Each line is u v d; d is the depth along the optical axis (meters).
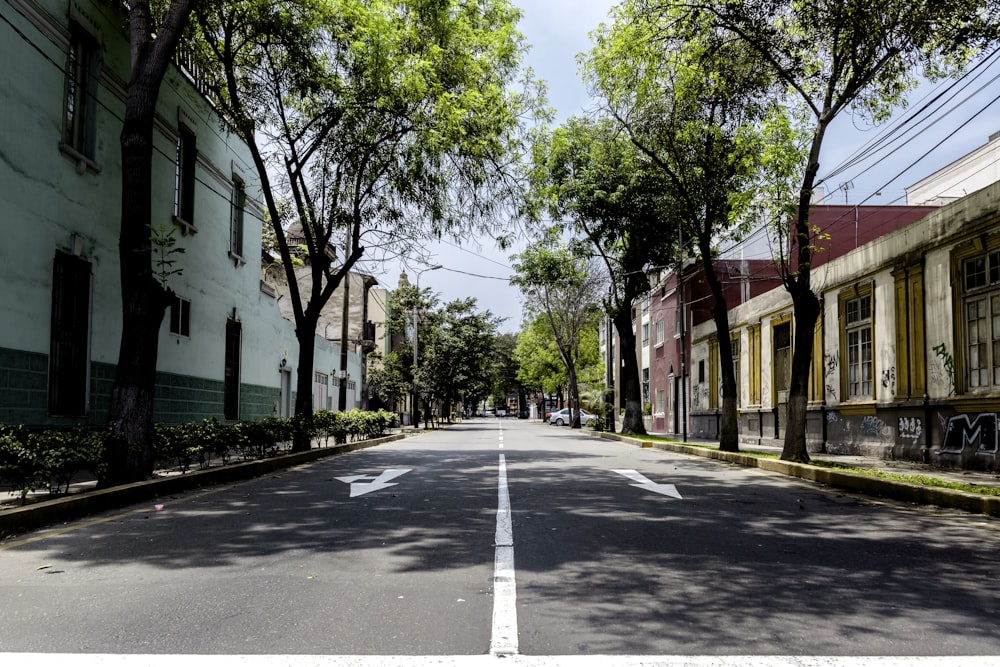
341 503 9.21
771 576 5.38
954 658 3.70
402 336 61.19
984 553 6.34
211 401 17.70
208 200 17.48
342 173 17.42
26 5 10.35
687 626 4.19
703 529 7.38
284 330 24.89
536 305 48.44
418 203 18.03
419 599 4.74
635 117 17.78
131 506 9.04
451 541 6.66
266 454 15.63
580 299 45.47
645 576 5.36
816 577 5.36
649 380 41.31
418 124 16.53
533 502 9.30
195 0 11.11
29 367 10.52
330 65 16.05
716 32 14.47
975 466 13.17
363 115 15.66
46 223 10.95
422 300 45.50
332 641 3.93
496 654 3.72
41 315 10.85
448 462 16.19
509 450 21.16
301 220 17.48
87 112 12.29
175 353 15.62
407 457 17.92
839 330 18.41
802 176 14.64
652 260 29.06
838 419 18.45
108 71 12.73
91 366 12.25
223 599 4.73
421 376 43.19
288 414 25.64
